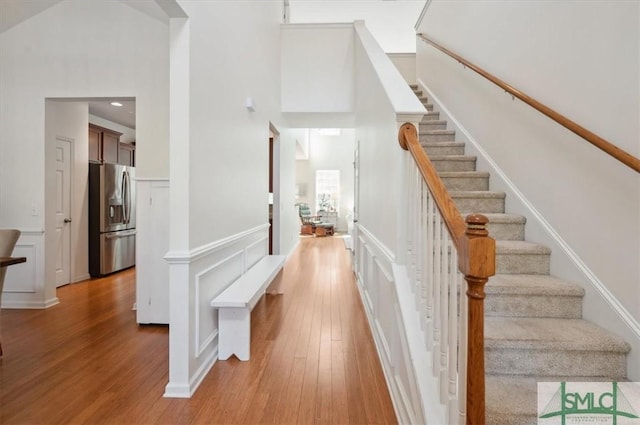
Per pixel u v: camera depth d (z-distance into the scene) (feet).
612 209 5.22
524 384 4.82
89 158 16.60
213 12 7.50
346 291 13.47
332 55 16.49
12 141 10.95
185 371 6.20
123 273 16.03
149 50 10.12
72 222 14.08
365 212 11.42
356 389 6.40
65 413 5.57
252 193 11.25
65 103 13.67
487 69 9.25
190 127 6.39
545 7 6.78
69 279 13.97
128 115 18.26
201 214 6.95
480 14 9.62
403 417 5.26
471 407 3.17
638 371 4.80
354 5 24.18
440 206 4.03
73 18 10.39
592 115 5.59
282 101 16.63
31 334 8.86
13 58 10.73
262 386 6.49
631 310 4.92
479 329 3.15
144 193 9.81
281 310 11.09
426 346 4.85
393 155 6.41
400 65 17.80
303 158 38.17
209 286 7.43
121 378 6.69
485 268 3.10
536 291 5.82
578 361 4.98
